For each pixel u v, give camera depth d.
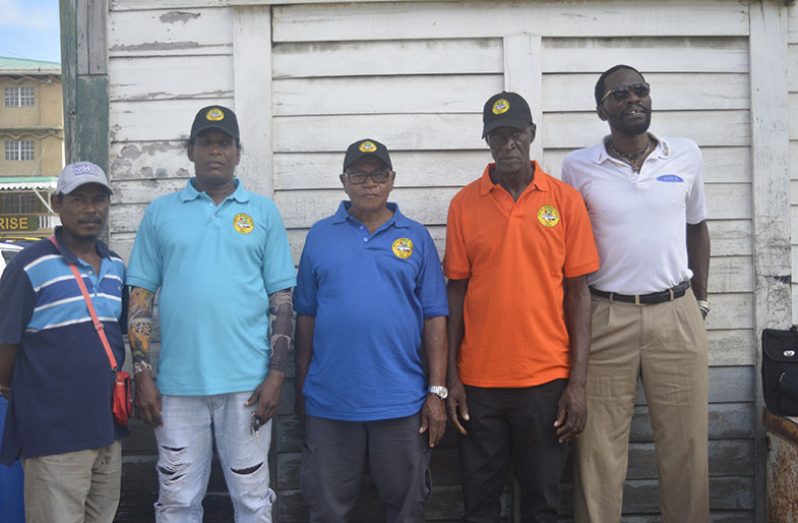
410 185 3.36
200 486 2.82
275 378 2.73
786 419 3.10
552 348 2.79
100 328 2.59
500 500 3.25
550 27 3.35
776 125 3.38
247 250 2.76
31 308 2.53
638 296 2.90
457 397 2.87
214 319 2.69
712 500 3.39
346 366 2.73
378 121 3.35
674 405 2.92
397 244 2.82
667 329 2.89
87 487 2.57
